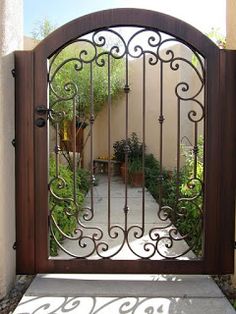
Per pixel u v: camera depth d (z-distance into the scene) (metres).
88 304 1.92
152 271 2.20
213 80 2.13
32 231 2.19
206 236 2.19
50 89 2.23
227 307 1.89
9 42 2.03
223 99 2.14
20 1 2.22
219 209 2.18
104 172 8.06
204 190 2.18
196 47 2.12
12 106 2.10
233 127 2.15
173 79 7.16
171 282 2.18
